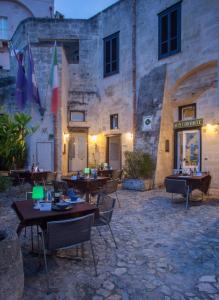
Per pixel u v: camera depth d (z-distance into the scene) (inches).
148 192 363.6
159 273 131.4
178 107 417.4
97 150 525.7
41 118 467.5
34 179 344.2
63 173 477.4
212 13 358.3
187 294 113.0
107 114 515.8
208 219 228.5
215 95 366.3
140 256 151.3
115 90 500.4
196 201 304.0
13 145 400.5
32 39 535.2
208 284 121.1
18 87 470.6
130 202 299.6
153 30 437.7
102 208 182.1
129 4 477.4
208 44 362.6
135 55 464.8
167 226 208.7
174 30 410.9
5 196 322.0
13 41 608.4
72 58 580.7
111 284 120.8
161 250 160.1
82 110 529.0
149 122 421.4
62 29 537.0
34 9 688.4
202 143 381.7
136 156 400.5
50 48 476.4
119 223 217.0
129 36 477.4
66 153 504.1
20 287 102.7
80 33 538.0
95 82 537.3
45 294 112.7
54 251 157.1
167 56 415.5
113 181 253.9
